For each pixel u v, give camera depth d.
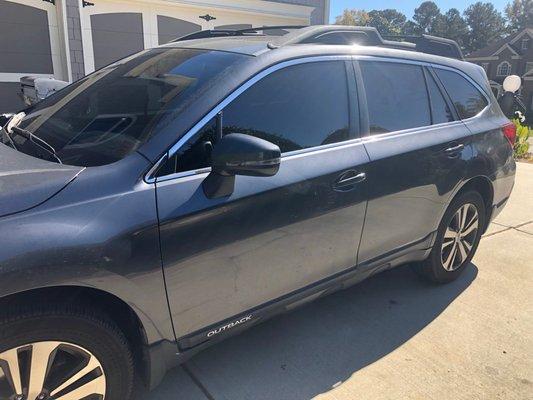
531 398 2.53
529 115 46.31
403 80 3.09
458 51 3.82
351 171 2.61
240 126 2.24
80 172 1.88
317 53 2.62
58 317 1.74
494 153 3.61
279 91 2.41
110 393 1.97
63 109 2.62
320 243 2.55
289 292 2.53
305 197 2.40
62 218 1.73
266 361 2.73
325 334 3.02
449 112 3.38
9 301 1.69
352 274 2.84
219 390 2.49
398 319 3.22
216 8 10.10
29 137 2.31
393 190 2.85
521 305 3.47
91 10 8.74
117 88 2.53
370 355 2.83
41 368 1.77
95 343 1.86
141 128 2.12
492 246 4.58
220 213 2.09
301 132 2.48
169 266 1.97
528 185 7.23
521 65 51.66
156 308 1.98
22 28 8.23
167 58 2.66
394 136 2.93
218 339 2.31
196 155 2.08
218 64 2.38
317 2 11.74
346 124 2.70
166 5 9.55
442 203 3.27
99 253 1.76
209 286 2.13
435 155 3.11
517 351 2.92
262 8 10.77
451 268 3.66
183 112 2.10
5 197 1.69
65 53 8.59
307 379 2.60
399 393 2.52
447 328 3.14
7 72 8.23
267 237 2.28
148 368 2.09
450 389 2.57
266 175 1.99
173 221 1.95
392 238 3.00
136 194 1.90
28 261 1.62
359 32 2.97
